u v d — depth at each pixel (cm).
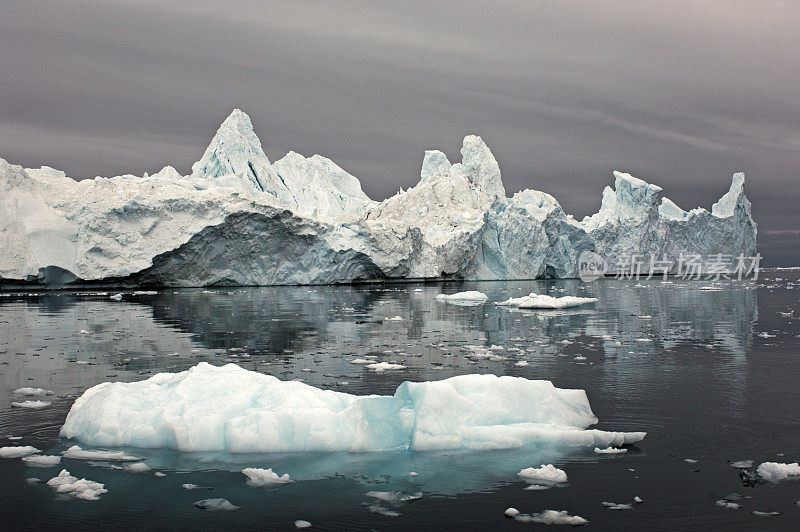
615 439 934
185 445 907
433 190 7369
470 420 962
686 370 1498
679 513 693
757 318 2767
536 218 7050
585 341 2022
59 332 2164
